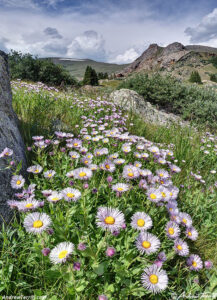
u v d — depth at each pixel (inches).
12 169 89.9
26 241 67.4
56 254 50.7
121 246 65.7
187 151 163.3
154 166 117.0
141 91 426.0
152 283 50.8
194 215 94.7
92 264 55.6
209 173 150.9
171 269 73.6
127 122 218.8
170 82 451.2
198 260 67.5
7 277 56.4
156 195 72.1
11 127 111.4
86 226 66.2
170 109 418.6
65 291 56.0
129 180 83.5
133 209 82.4
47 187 91.7
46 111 171.9
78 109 200.2
